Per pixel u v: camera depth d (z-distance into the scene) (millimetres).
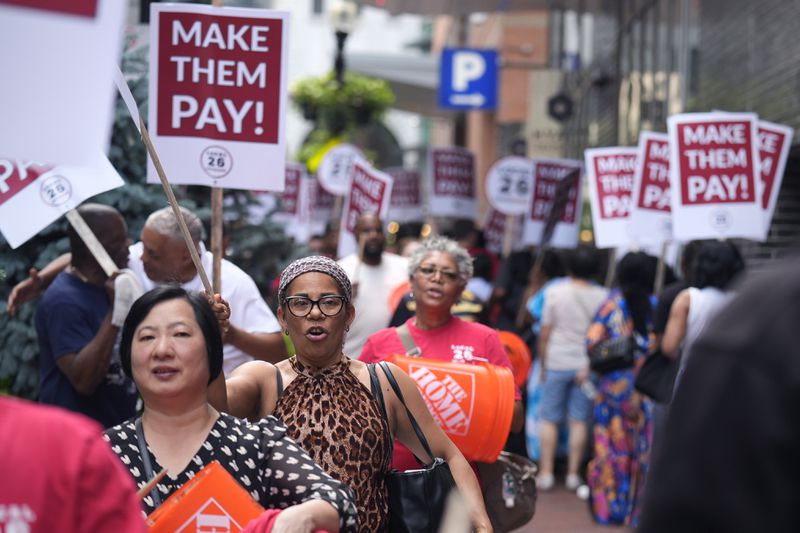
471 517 8695
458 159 35188
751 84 24078
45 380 11188
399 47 120625
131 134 14820
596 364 18531
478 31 67688
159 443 7203
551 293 22094
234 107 11125
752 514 3355
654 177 19016
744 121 16625
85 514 4359
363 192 23359
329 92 67750
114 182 10734
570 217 28219
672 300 15391
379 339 12000
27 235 10570
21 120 4410
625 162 21328
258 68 11141
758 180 16609
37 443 4336
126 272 10422
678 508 3461
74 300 10992
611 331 18453
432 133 118688
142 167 15094
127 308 10289
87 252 11102
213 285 10852
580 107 45938
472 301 14828
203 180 11086
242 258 22078
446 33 85688
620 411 18516
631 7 36312
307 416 8398
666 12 31641
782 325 3434
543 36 52781
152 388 7172
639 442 18312
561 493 21891
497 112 56406
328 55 117000
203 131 11086
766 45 23094
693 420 3500
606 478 18719
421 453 8938
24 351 13258
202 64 11102
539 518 19453
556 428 22312
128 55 15031
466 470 8875
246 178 11086
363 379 8758
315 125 72188
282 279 8727
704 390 3502
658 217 19047
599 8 42625
